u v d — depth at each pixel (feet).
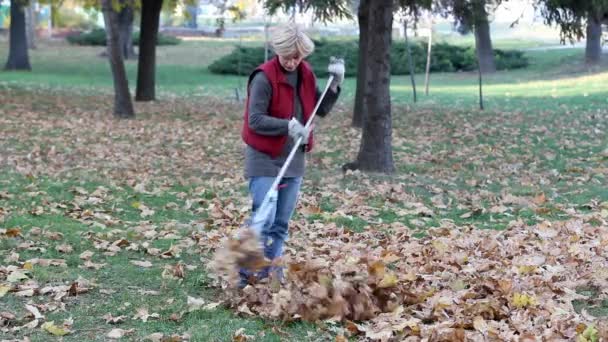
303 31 18.11
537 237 25.49
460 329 15.49
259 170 18.37
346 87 102.37
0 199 30.50
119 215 29.12
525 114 64.90
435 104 75.97
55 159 41.91
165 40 162.20
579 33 59.11
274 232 18.99
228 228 26.40
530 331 15.87
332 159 43.91
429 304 17.63
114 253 22.88
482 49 119.14
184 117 64.85
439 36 172.96
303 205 30.99
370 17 38.37
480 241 24.39
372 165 38.88
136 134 53.16
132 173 38.40
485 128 56.65
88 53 147.23
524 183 36.58
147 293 19.08
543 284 19.21
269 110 18.21
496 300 17.79
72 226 26.21
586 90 84.79
